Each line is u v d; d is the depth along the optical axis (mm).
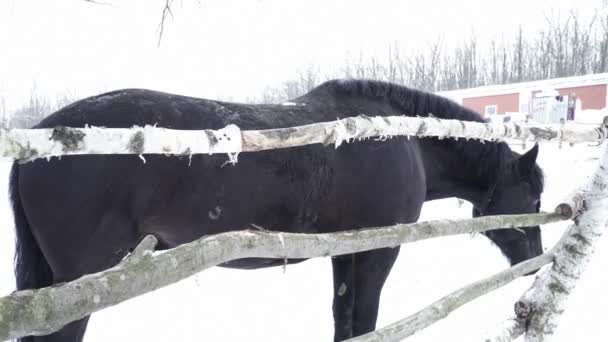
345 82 3088
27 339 2027
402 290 4984
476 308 4305
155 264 1018
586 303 4234
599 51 44219
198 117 2277
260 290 5109
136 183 2090
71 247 2041
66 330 2035
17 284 2104
